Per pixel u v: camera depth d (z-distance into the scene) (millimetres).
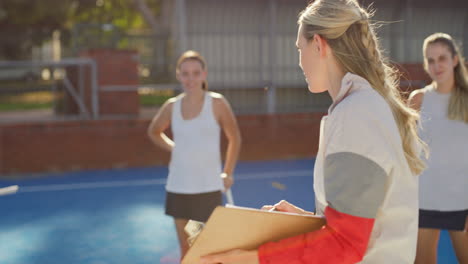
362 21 1392
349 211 1235
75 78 10453
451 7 11195
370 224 1249
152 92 12805
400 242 1346
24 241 4895
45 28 27750
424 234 3201
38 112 13188
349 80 1366
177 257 4375
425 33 11188
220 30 10500
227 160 3855
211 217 1312
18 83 16359
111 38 12539
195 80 3678
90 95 9938
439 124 3137
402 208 1344
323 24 1389
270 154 9977
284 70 10836
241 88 10609
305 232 1344
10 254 4504
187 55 3742
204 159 3617
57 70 12156
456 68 3143
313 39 1427
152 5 24000
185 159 3621
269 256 1300
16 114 12352
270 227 1330
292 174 8398
